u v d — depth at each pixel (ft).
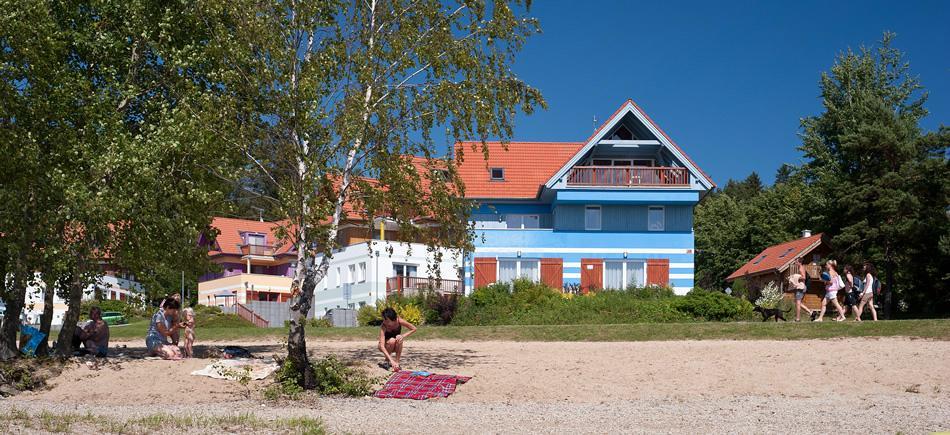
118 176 54.19
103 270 58.18
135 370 53.31
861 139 135.03
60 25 59.47
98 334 62.39
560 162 157.38
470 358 62.03
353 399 48.60
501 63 56.49
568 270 141.69
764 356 59.52
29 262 56.03
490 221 151.94
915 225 126.52
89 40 58.59
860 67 177.06
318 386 50.80
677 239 142.72
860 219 135.44
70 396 48.83
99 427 36.88
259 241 231.71
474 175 153.58
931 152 135.95
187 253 58.34
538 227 152.25
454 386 50.80
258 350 70.79
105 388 49.90
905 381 51.08
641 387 51.34
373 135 54.29
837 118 172.14
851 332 70.59
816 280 135.95
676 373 54.75
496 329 83.15
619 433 37.45
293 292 49.90
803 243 144.05
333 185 53.83
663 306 110.73
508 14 54.90
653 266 142.31
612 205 143.54
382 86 54.90
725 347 64.69
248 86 51.88
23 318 74.64
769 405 45.29
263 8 51.47
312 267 50.78
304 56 52.49
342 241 174.81
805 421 39.99
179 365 54.80
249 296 209.15
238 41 51.08
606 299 115.75
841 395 48.24
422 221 60.29
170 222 54.75
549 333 79.82
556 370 56.18
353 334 85.66
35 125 55.36
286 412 43.73
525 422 40.60
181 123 51.80
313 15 52.03
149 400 47.83
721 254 229.04
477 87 54.95
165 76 59.93
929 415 40.88
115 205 52.26
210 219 59.26
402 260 163.22
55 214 54.08
